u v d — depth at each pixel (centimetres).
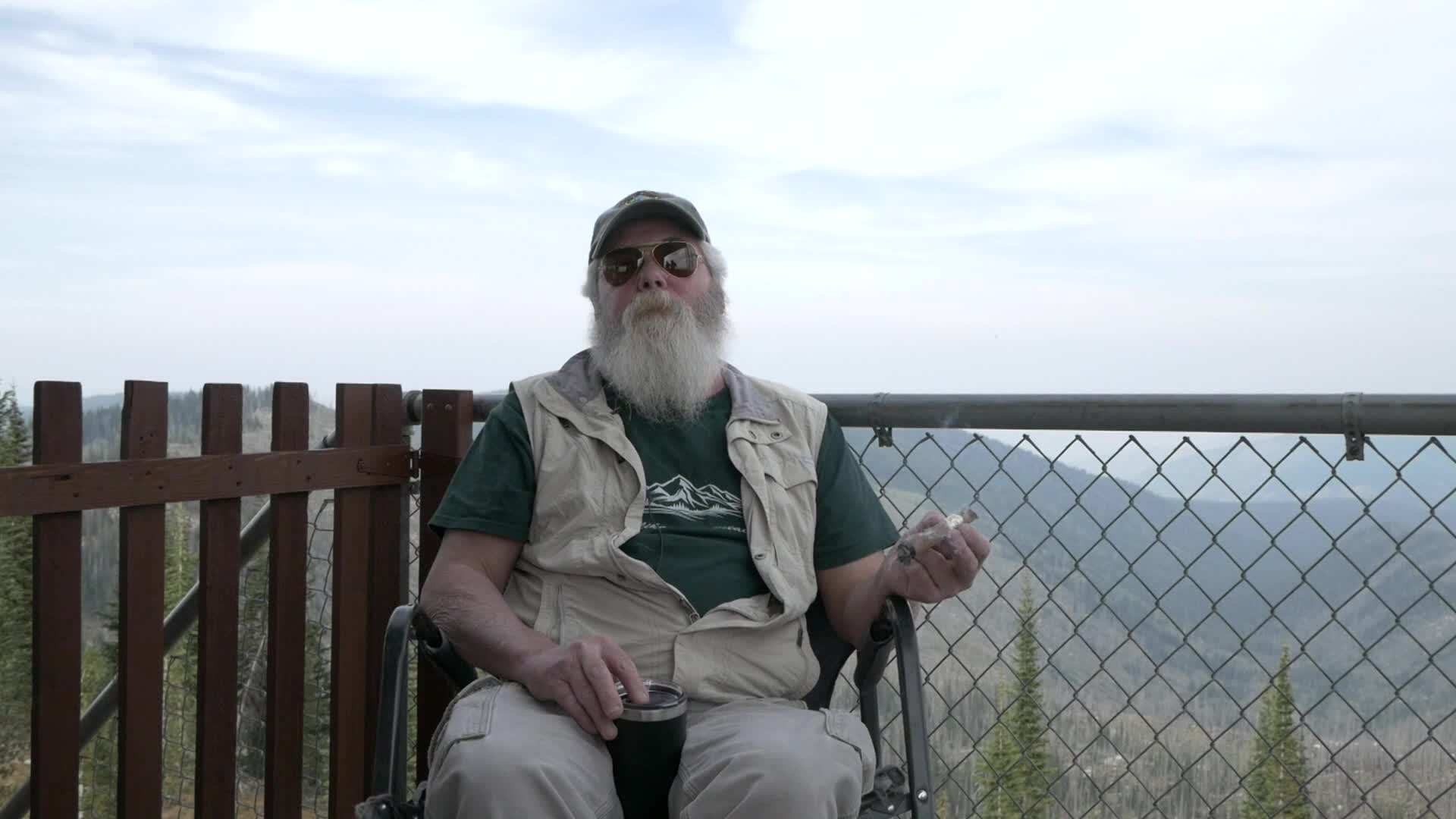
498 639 171
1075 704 207
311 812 271
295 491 237
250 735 274
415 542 282
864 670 186
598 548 186
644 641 182
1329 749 181
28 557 257
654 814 157
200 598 222
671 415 202
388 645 166
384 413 262
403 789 162
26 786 231
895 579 173
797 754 150
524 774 140
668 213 214
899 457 225
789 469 199
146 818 210
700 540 191
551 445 196
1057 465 207
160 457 207
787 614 186
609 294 211
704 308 215
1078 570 205
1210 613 192
